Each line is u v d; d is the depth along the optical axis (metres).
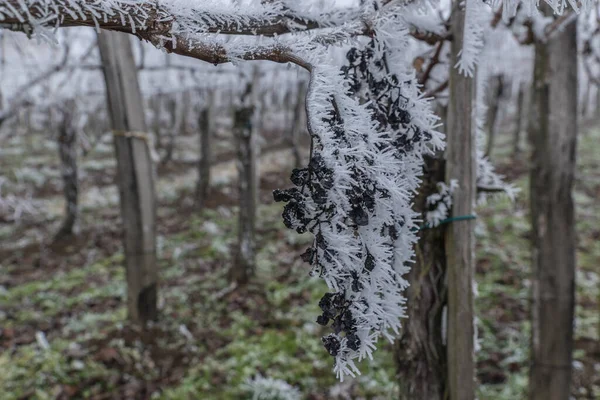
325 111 0.61
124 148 3.78
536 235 2.61
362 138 0.62
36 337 4.35
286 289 5.38
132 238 3.99
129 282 4.12
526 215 7.92
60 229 8.27
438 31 1.17
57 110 7.67
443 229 1.36
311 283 5.48
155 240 4.10
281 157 14.77
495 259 6.11
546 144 2.45
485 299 5.04
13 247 7.89
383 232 0.76
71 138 8.05
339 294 0.63
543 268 2.60
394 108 0.84
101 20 0.52
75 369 3.72
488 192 1.51
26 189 11.55
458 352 1.35
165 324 4.33
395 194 0.64
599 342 4.16
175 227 8.63
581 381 3.61
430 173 1.33
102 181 13.26
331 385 3.54
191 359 3.87
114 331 4.18
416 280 1.41
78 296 5.54
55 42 0.49
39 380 3.61
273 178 12.16
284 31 0.67
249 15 0.63
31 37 0.49
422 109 0.84
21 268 6.90
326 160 0.58
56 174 13.64
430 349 1.43
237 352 4.03
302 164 13.04
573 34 2.31
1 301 5.52
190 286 5.62
